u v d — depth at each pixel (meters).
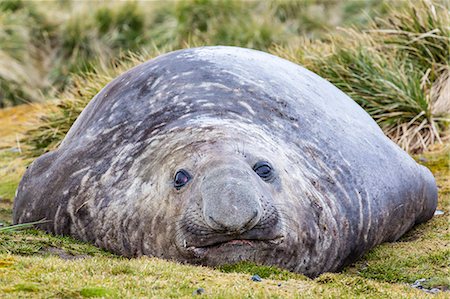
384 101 37.34
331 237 21.06
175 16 61.72
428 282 20.45
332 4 62.88
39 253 19.94
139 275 17.52
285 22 61.81
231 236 18.50
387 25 43.19
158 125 22.11
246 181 18.59
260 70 24.53
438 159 33.94
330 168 22.27
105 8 63.66
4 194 32.94
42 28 63.47
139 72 24.91
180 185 19.56
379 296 17.55
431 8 41.16
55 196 22.88
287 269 19.97
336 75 38.50
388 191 23.69
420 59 40.44
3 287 16.30
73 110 37.91
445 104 37.75
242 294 16.52
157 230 19.88
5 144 41.19
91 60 60.12
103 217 21.31
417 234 25.52
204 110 22.19
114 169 21.77
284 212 19.59
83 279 17.00
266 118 22.41
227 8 61.81
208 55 24.91
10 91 58.78
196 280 17.45
